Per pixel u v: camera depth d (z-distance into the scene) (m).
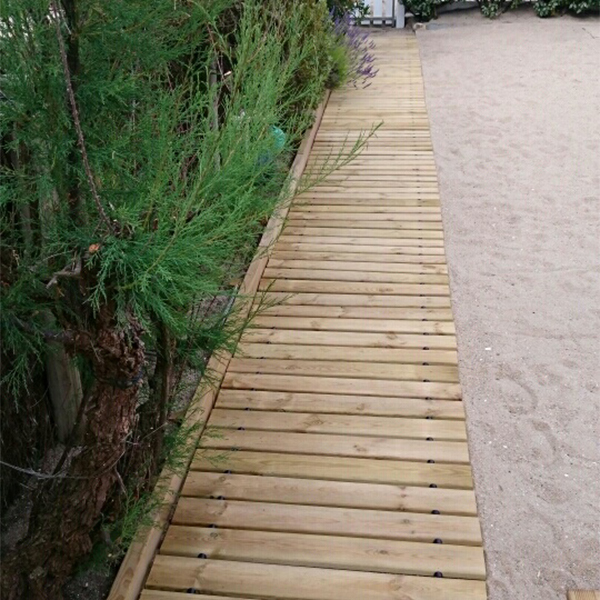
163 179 1.99
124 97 1.95
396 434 2.81
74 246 1.85
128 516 2.08
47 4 1.76
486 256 4.38
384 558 2.26
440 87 8.12
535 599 2.20
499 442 2.87
